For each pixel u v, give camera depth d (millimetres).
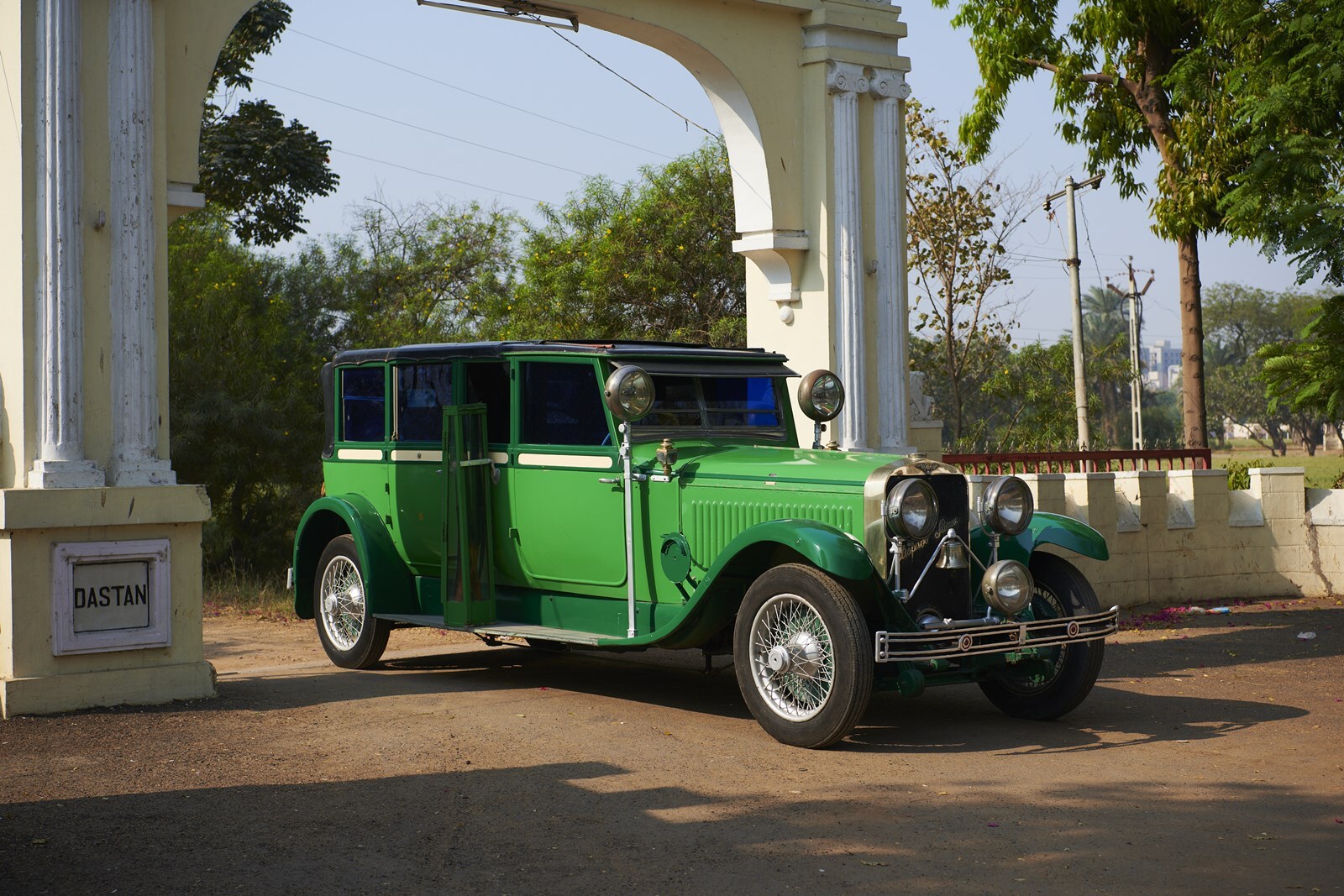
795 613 6801
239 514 19422
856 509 6883
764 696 6805
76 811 5434
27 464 7566
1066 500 12484
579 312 21391
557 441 8188
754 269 10852
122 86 7730
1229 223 19109
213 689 8023
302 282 22875
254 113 20688
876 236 10625
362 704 7812
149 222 7820
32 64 7551
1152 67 21641
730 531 7348
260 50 20375
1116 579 12578
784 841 5039
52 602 7520
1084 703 7965
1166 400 90500
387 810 5449
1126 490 12891
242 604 14750
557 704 7855
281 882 4582
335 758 6363
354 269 25016
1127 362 28875
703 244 20766
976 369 27406
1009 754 6539
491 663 9750
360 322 23469
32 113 7547
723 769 6184
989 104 22969
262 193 20656
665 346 8312
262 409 18531
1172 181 20688
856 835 5125
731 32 10117
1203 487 13305
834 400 8469
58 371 7508
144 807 5500
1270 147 16250
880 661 6375
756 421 8469
